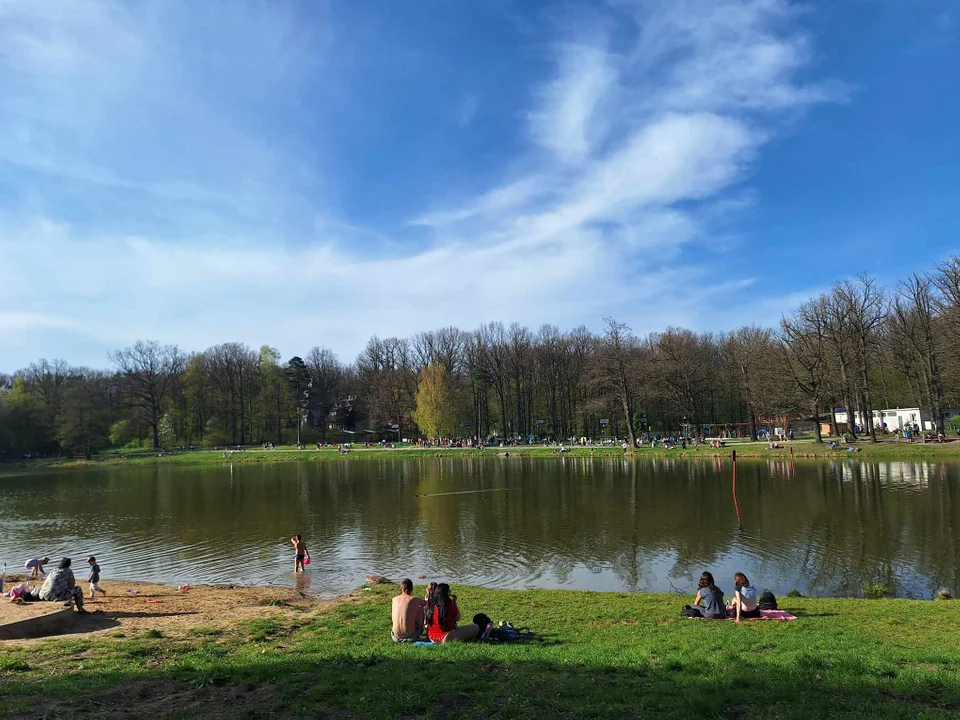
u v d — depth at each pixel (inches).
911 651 396.2
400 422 4453.7
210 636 503.8
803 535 1046.4
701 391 3233.3
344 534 1209.4
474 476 2229.3
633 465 2418.8
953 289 2260.1
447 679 331.3
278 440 4626.0
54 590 639.8
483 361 4207.7
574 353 4200.3
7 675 365.7
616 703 291.6
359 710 283.6
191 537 1236.5
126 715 280.8
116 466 3528.5
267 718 276.4
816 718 264.1
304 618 587.2
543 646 443.8
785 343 2733.8
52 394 4407.0
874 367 3117.6
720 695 298.2
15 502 1879.9
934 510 1206.3
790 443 2618.1
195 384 4493.1
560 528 1190.9
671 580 828.6
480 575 876.6
